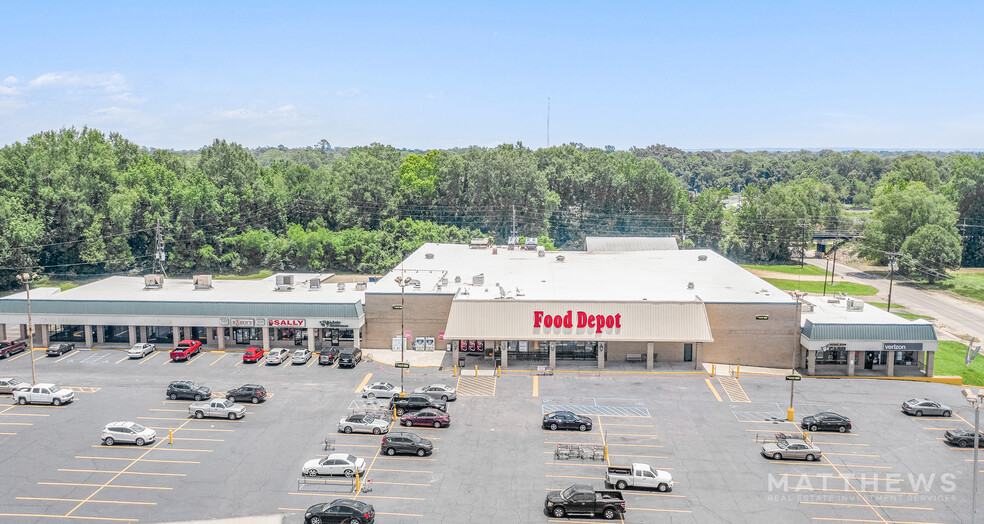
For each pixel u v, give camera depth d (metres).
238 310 90.44
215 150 187.75
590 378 80.25
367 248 166.50
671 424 67.00
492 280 98.81
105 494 53.66
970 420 68.50
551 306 84.06
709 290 92.00
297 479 55.81
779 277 167.12
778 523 49.62
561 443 62.34
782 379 80.75
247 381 79.12
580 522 49.59
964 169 193.88
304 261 172.38
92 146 180.00
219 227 170.00
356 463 56.12
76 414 69.38
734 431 65.44
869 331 81.00
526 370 83.12
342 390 76.19
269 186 185.50
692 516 50.50
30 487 54.72
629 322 83.25
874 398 74.75
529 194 194.38
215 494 53.53
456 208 198.88
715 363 85.94
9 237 143.50
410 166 197.75
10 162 157.38
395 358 87.94
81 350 91.19
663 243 130.62
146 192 164.88
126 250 158.25
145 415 69.12
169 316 91.06
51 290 99.31
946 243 154.75
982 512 51.19
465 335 83.69
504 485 54.97
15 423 67.19
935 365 89.31
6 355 88.25
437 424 66.00
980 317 123.31
